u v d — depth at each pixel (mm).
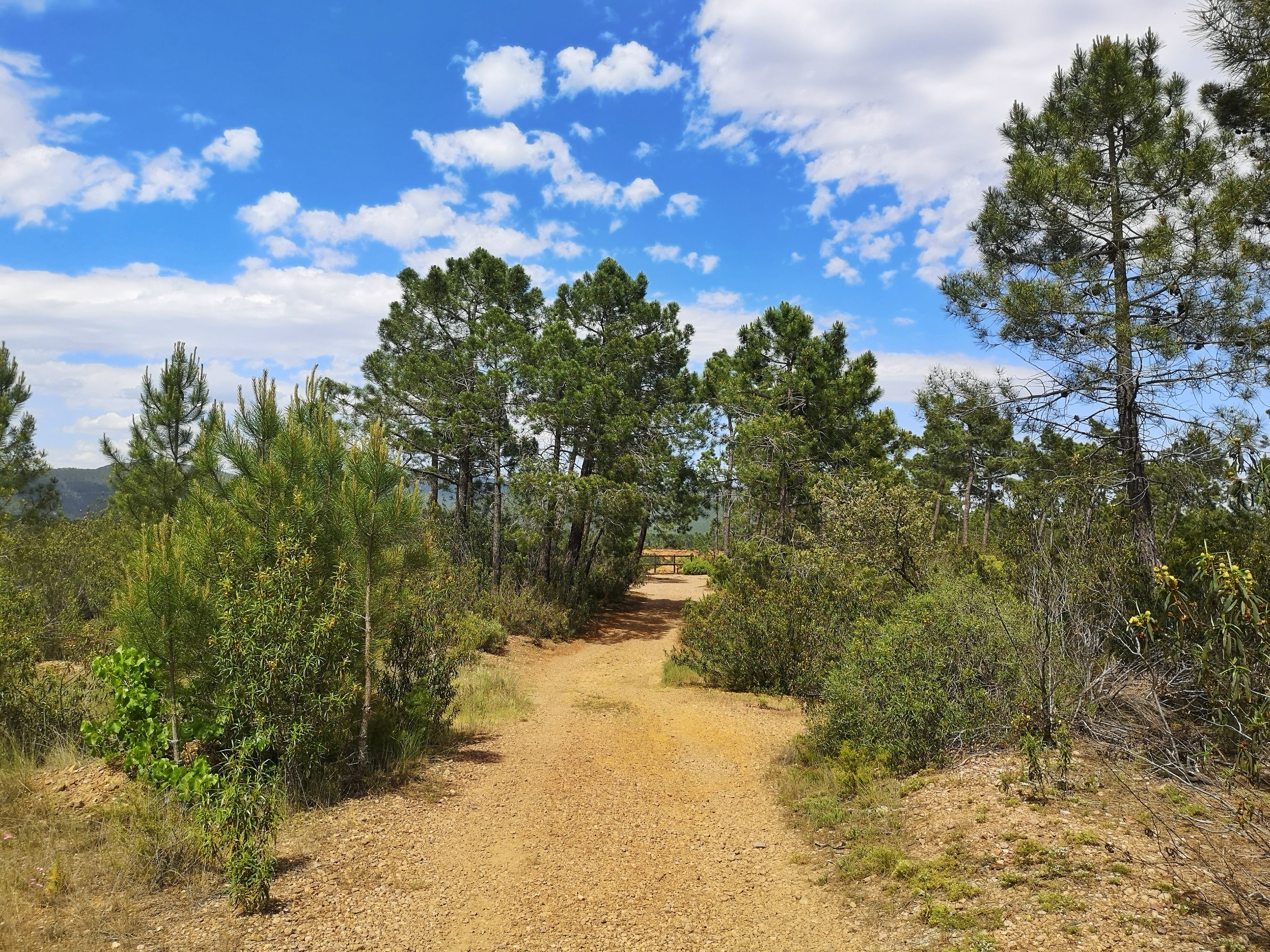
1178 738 6172
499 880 5641
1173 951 3764
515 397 23828
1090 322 10820
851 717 8336
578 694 14273
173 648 6809
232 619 6773
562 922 4980
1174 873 4512
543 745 9914
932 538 12883
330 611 7473
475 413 23594
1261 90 8820
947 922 4461
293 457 8086
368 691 7906
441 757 8875
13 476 18734
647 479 24750
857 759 7766
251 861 4875
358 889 5270
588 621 25188
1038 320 10984
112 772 6777
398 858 5875
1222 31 8859
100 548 14445
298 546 7551
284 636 6887
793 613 13445
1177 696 6398
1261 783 5590
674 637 23531
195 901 4879
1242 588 4012
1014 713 7238
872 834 6082
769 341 26875
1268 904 4113
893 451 25922
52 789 6434
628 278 27844
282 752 6812
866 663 8562
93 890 4816
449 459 27062
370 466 8109
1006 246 12188
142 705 6809
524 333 24141
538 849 6297
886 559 12188
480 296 27609
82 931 4293
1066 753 6203
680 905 5273
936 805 6281
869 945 4484
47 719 7746
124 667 6848
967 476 29312
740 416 26656
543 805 7441
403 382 25109
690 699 13266
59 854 5227
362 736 7848
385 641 8453
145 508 17438
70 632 10102
